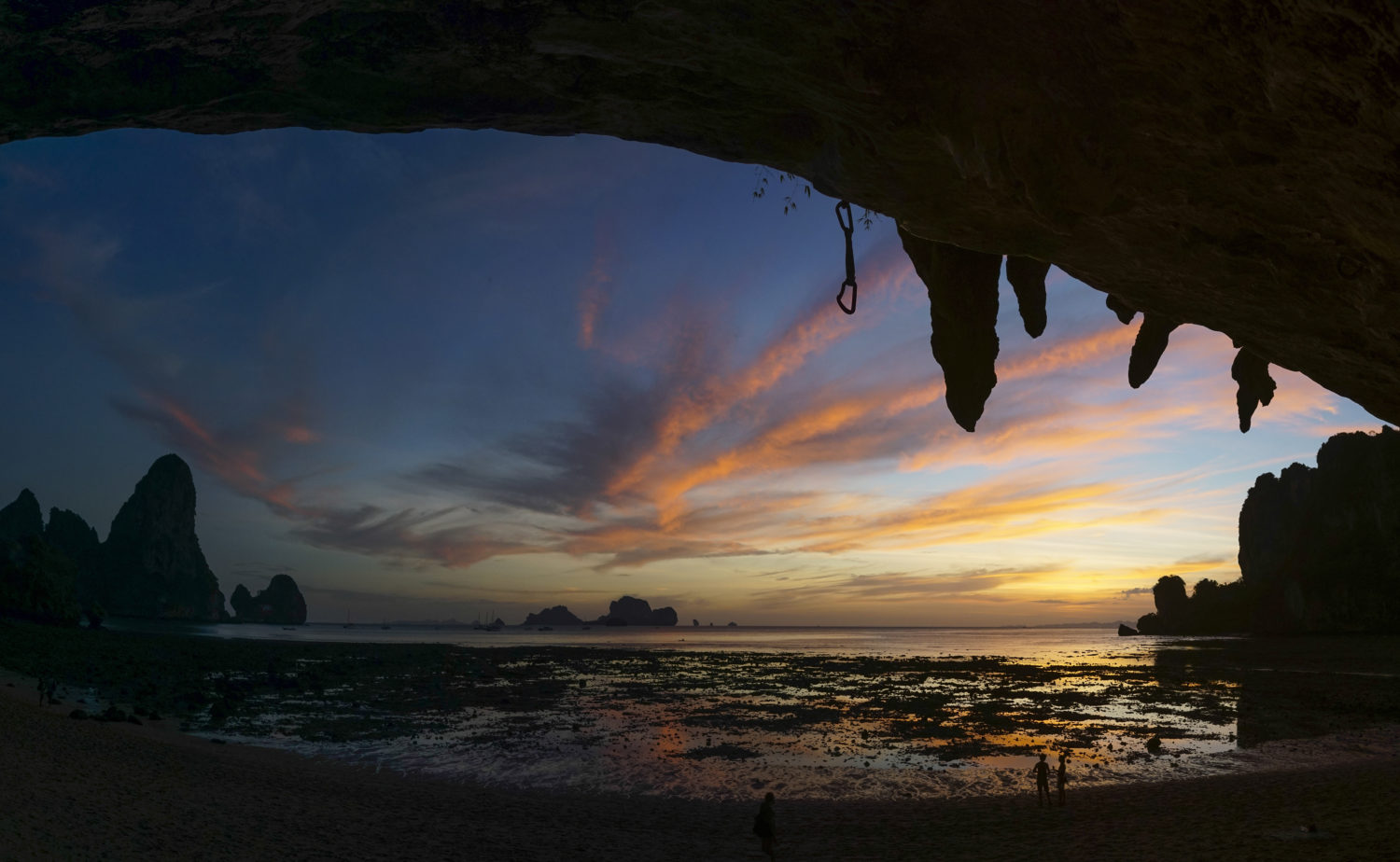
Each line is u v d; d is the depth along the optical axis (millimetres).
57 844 14203
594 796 24953
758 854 18312
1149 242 6566
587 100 6551
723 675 73438
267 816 19000
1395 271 5543
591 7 5418
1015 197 5672
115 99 5797
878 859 17547
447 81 6160
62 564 118625
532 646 149750
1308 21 3736
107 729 29766
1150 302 7703
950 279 8422
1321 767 29656
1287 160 4949
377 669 72000
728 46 5762
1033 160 5297
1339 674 75000
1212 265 6543
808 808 23469
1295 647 130000
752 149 7109
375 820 19938
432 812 21547
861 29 5266
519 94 6422
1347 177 4797
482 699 50281
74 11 5277
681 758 31438
